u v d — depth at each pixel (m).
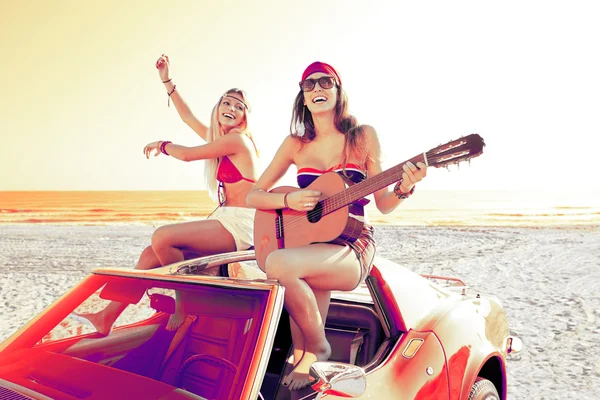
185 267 2.66
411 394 2.37
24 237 20.52
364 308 2.93
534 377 4.91
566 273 11.05
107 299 2.47
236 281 2.24
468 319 2.97
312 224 2.70
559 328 6.66
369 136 2.84
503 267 11.85
